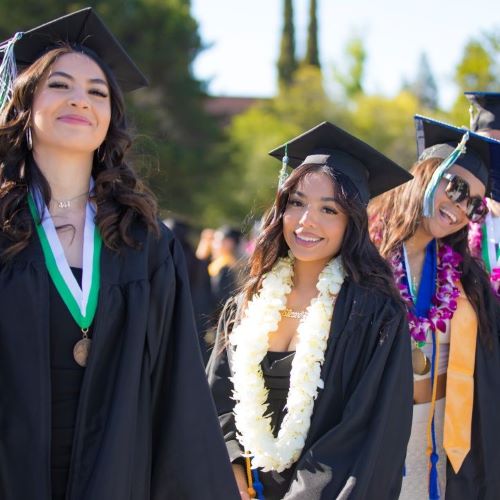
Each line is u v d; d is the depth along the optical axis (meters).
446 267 4.02
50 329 2.67
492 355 3.96
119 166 2.93
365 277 3.48
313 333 3.42
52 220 2.76
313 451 3.22
